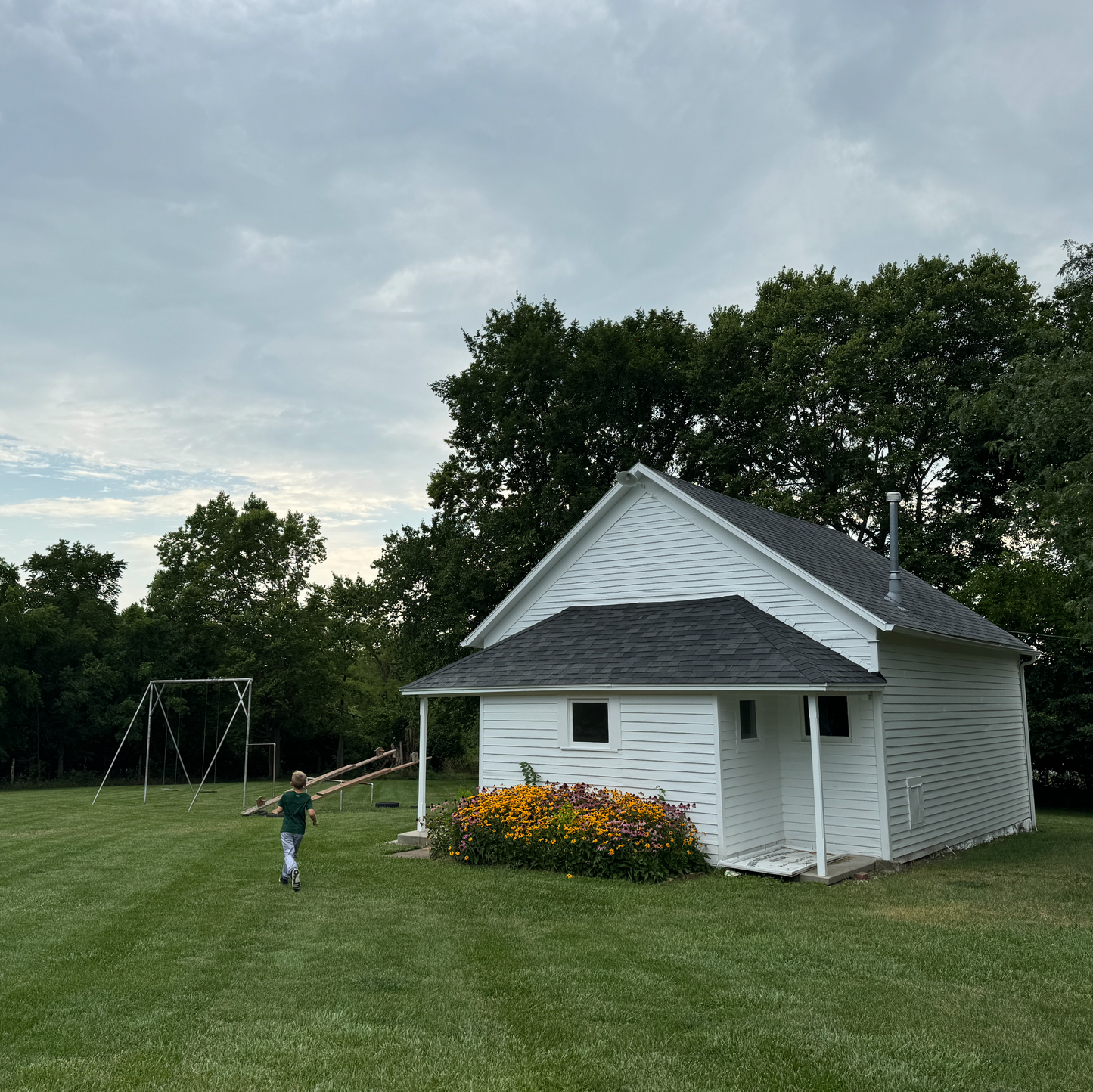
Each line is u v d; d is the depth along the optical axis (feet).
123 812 77.56
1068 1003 21.99
